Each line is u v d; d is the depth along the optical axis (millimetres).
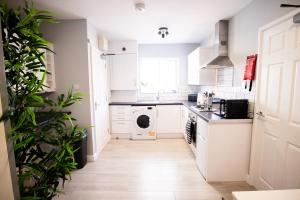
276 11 1749
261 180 2035
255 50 2111
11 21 1153
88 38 2785
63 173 1416
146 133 4039
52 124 1414
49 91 2715
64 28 2721
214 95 3514
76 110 2871
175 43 4488
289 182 1627
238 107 2223
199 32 3461
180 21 2822
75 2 2117
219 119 2180
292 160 1592
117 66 4145
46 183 1350
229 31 2766
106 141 3799
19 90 1206
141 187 2195
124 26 3061
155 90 4719
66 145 1417
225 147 2217
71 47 2756
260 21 2004
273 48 1821
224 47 2830
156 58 4582
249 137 2207
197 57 3551
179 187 2180
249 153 2229
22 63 1212
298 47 1514
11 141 958
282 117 1705
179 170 2611
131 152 3324
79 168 2676
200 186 2189
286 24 1634
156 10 2377
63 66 2799
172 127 4094
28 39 1214
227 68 2939
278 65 1760
